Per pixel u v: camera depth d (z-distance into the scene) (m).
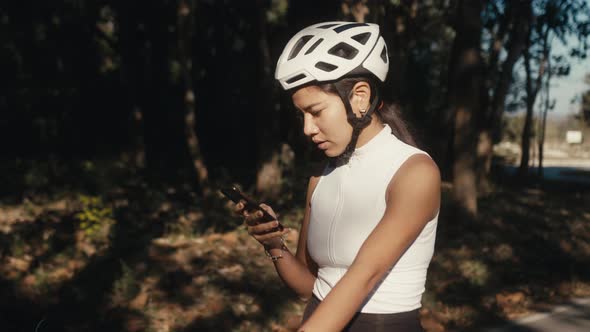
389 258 1.27
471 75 9.73
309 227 1.53
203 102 19.02
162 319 4.90
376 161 1.38
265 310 5.14
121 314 4.94
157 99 18.06
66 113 16.88
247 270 6.32
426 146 1.47
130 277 5.70
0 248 6.90
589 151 54.25
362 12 10.10
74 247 7.08
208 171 16.12
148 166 16.03
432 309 5.31
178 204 10.64
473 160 9.88
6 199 10.61
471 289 5.95
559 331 4.99
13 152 15.98
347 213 1.41
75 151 16.91
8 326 4.64
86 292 5.39
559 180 24.48
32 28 15.30
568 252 7.92
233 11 16.53
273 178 11.77
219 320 4.87
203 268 6.39
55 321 4.73
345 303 1.21
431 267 6.70
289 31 15.09
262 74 11.60
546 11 19.17
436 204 1.33
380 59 1.36
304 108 1.35
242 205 1.48
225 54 18.03
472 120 9.84
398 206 1.30
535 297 5.85
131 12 15.29
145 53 16.64
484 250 7.68
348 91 1.33
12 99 15.89
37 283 5.64
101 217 8.55
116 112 17.50
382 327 1.38
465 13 9.59
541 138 23.95
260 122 11.76
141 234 7.88
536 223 10.39
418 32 16.44
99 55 16.92
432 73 23.73
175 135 18.94
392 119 1.45
